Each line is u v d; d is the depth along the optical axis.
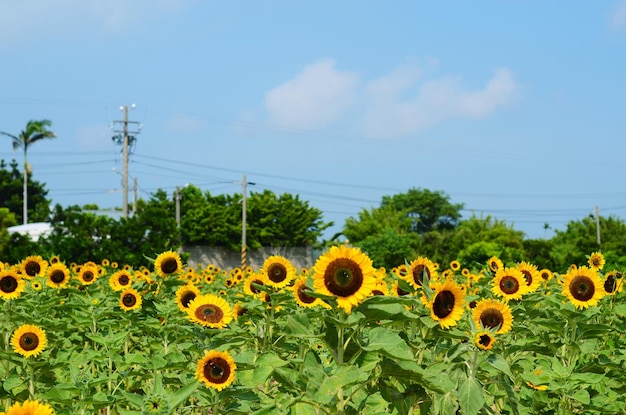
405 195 107.69
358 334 5.13
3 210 54.34
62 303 12.46
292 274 8.45
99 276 16.16
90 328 10.56
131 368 8.91
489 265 13.19
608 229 64.12
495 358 5.63
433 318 5.57
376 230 75.69
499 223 63.53
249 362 6.16
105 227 34.62
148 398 5.04
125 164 58.78
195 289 8.90
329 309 5.25
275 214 63.25
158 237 35.47
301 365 6.17
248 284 9.20
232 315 7.01
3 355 7.86
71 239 33.38
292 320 5.18
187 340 8.73
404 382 5.96
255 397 6.11
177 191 62.97
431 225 106.44
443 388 5.32
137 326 9.75
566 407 7.05
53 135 82.44
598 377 6.86
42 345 7.88
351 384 4.95
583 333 7.66
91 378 6.65
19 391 7.54
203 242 61.25
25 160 81.62
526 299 8.85
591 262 11.66
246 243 61.59
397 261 54.69
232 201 62.91
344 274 4.85
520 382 7.59
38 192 87.69
